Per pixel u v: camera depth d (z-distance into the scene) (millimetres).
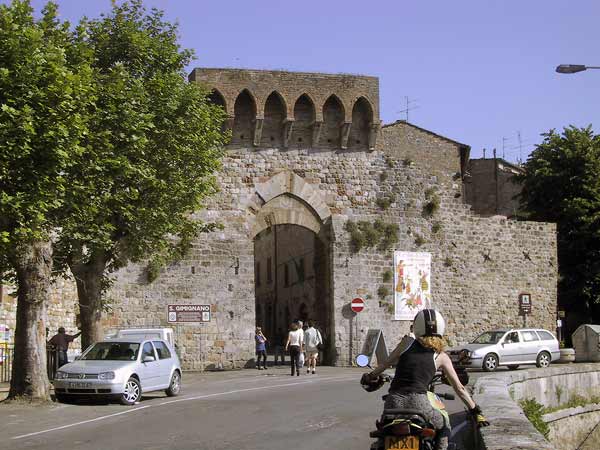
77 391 23531
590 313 57156
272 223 43500
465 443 14664
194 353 41062
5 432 18000
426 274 45625
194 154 30422
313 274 56375
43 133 20531
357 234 44125
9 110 19625
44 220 21562
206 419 19438
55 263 29734
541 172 58000
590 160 56875
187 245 33781
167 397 26375
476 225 47500
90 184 24031
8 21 20938
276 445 15203
